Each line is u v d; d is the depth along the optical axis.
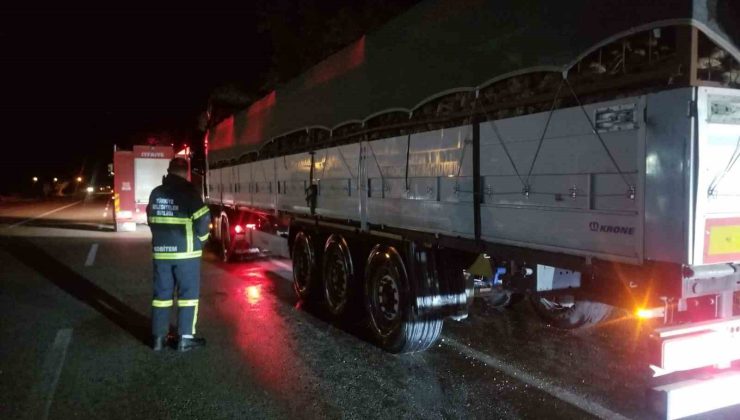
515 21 3.99
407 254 5.53
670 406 3.39
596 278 3.80
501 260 4.66
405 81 5.28
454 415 4.45
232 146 11.71
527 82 4.09
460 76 4.56
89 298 8.60
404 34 5.27
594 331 6.63
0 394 4.91
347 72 6.37
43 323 7.17
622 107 3.27
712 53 3.33
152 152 19.52
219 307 8.02
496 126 4.23
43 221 24.14
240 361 5.72
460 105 4.68
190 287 6.10
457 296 5.63
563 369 5.41
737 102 3.05
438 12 4.80
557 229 3.74
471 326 6.89
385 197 5.77
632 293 3.48
